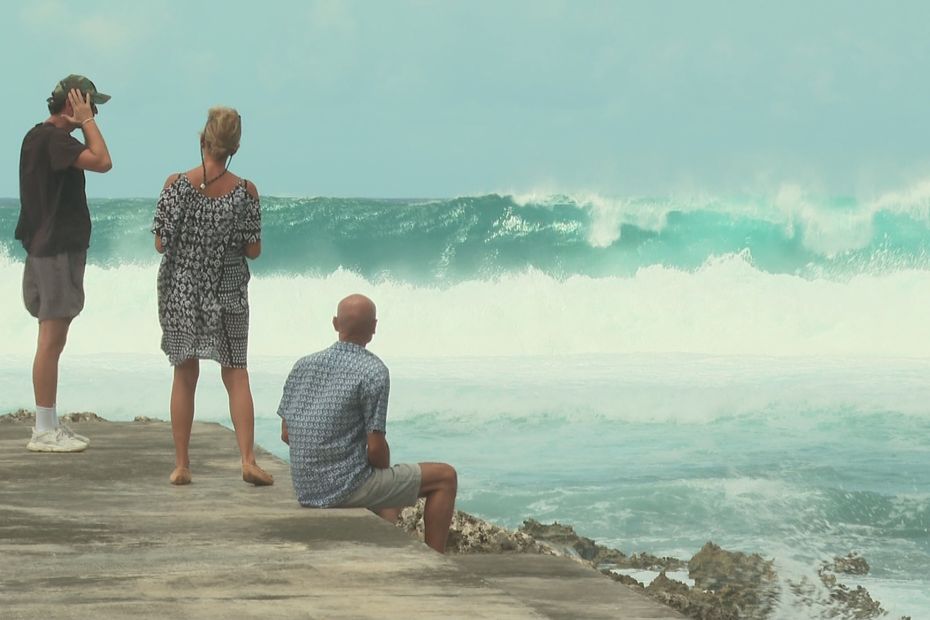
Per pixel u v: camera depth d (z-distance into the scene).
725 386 42.25
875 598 20.02
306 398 13.09
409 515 16.48
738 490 27.06
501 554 14.05
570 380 44.06
